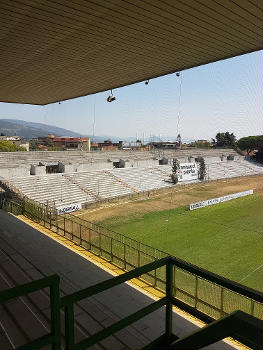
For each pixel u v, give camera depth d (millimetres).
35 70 8352
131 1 4477
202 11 4746
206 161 52750
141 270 1954
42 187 27812
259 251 15523
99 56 7113
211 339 1390
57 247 8445
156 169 42094
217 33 5621
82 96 11766
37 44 6395
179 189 36656
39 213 13414
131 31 5641
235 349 4078
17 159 33844
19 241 8789
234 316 1302
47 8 4754
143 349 2158
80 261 7410
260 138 70875
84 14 4965
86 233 17594
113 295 5527
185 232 18969
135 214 23609
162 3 4520
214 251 15641
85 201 27984
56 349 1689
